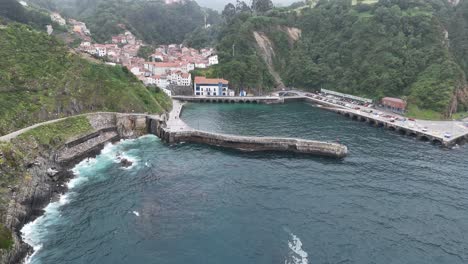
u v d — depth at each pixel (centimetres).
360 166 8669
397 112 14525
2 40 10150
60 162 7988
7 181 6069
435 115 13600
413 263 5022
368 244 5428
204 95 18650
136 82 13275
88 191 6894
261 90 19450
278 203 6606
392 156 9494
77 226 5688
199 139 10644
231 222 5919
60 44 11762
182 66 19988
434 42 16250
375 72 16962
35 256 4944
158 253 5078
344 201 6750
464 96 14462
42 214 6038
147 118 11138
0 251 4572
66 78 10462
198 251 5147
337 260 5031
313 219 6081
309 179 7775
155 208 6300
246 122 13188
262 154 9650
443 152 9962
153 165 8369
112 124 10475
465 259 5128
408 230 5828
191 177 7700
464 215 6334
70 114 9825
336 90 18712
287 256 5075
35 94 9319
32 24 19738
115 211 6153
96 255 5000
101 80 11388
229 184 7388
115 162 8531
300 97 18525
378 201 6788
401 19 18250
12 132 7775
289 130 12031
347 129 12425
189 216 6066
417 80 15262
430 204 6712
